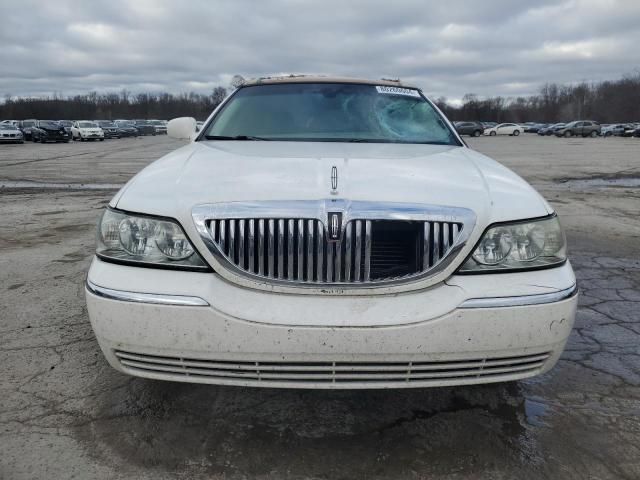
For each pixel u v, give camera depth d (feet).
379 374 6.32
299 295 6.36
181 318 6.23
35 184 37.58
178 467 6.57
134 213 6.75
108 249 6.79
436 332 6.20
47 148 93.76
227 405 7.94
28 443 6.98
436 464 6.69
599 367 9.28
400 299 6.36
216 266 6.44
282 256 6.40
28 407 7.82
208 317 6.19
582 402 8.15
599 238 19.30
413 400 8.15
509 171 8.43
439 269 6.47
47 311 11.53
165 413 7.72
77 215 23.82
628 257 16.56
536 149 88.79
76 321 10.99
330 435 7.25
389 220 6.44
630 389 8.54
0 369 8.94
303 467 6.61
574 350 9.95
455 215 6.55
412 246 6.58
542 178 42.96
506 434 7.32
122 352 6.56
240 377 6.38
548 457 6.84
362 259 6.44
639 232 20.42
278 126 10.61
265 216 6.40
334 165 7.58
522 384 8.66
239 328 6.14
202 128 10.84
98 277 6.59
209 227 6.48
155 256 6.57
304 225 6.41
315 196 6.56
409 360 6.25
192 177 7.27
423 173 7.50
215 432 7.28
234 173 7.31
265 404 7.99
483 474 6.51
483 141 129.39
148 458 6.73
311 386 6.34
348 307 6.24
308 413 7.77
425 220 6.49
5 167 52.39
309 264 6.39
